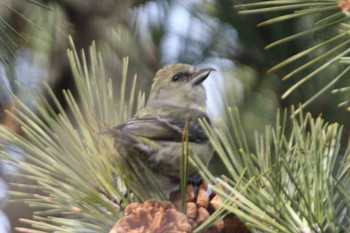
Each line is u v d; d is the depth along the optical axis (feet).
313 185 21.38
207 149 30.04
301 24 39.40
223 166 40.81
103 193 23.97
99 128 24.77
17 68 40.32
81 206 22.82
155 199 22.71
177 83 35.01
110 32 41.50
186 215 21.91
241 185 20.85
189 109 32.27
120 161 24.45
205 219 21.90
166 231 20.94
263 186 21.57
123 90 26.99
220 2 40.75
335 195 21.72
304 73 39.81
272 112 40.60
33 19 39.65
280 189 20.56
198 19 41.73
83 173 23.45
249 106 40.65
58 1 40.60
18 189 36.96
